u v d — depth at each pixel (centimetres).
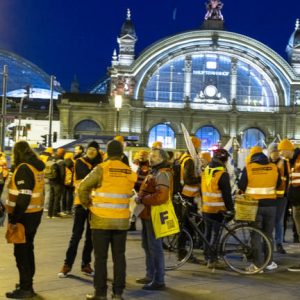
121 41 9069
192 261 1396
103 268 996
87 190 990
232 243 1328
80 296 1039
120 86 8838
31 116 9138
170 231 1105
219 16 9350
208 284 1167
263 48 8894
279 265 1395
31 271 1035
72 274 1226
